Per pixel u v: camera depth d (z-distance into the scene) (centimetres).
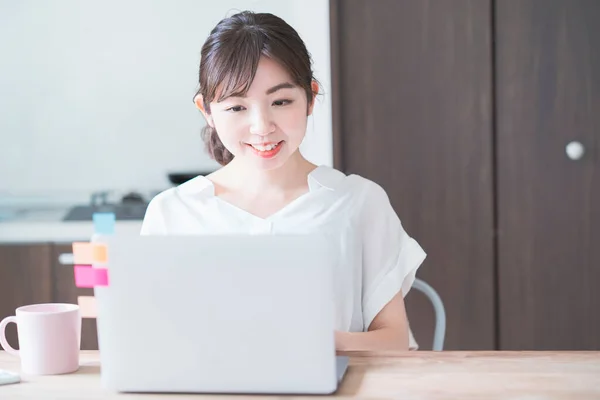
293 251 103
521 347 309
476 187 307
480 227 308
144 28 355
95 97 358
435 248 310
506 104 305
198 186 159
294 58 138
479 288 309
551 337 308
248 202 158
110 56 357
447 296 311
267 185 158
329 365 105
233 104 139
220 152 168
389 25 307
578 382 108
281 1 346
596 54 301
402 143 309
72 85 358
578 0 301
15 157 361
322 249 103
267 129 138
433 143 308
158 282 105
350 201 158
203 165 358
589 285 305
